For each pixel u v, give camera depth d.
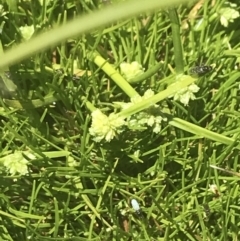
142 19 0.22
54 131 0.22
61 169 0.20
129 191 0.21
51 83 0.21
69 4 0.22
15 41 0.21
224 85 0.21
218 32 0.23
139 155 0.21
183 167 0.21
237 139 0.21
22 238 0.21
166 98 0.21
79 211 0.21
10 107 0.21
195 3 0.23
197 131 0.20
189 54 0.22
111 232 0.21
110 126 0.20
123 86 0.21
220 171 0.21
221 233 0.21
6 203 0.21
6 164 0.20
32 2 0.22
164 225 0.21
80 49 0.21
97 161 0.21
